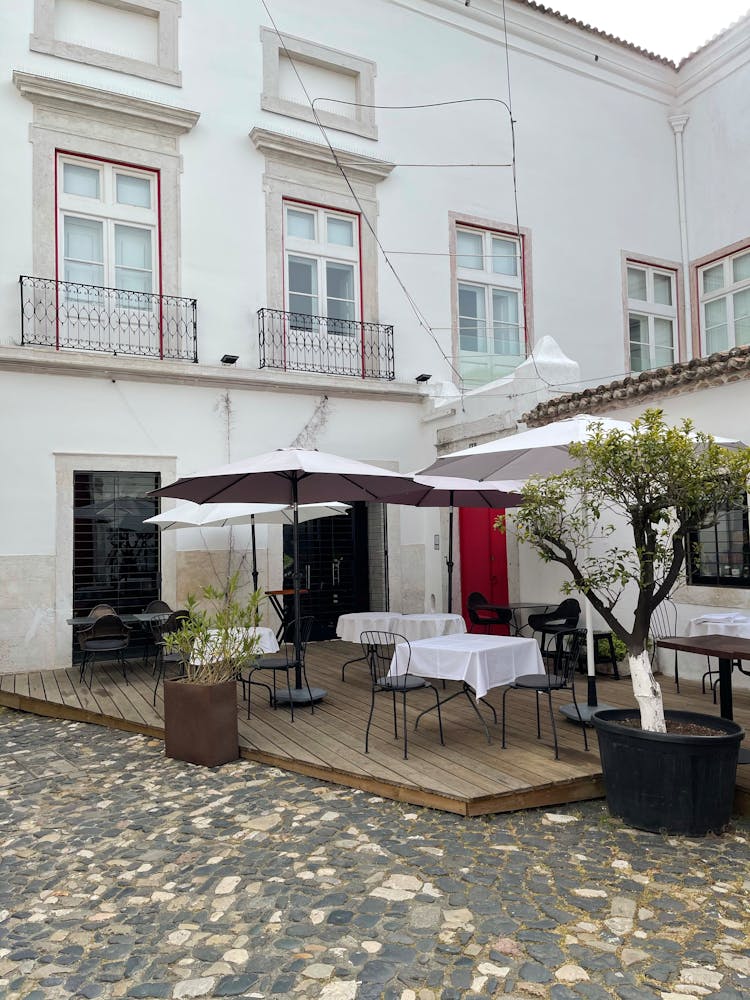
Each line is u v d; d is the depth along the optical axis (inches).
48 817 165.6
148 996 98.5
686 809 146.3
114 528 335.9
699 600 270.7
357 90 412.2
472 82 442.6
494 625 362.6
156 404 341.7
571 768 174.1
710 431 258.1
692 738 144.6
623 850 140.5
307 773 186.1
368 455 391.5
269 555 367.2
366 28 413.1
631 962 103.3
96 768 200.4
